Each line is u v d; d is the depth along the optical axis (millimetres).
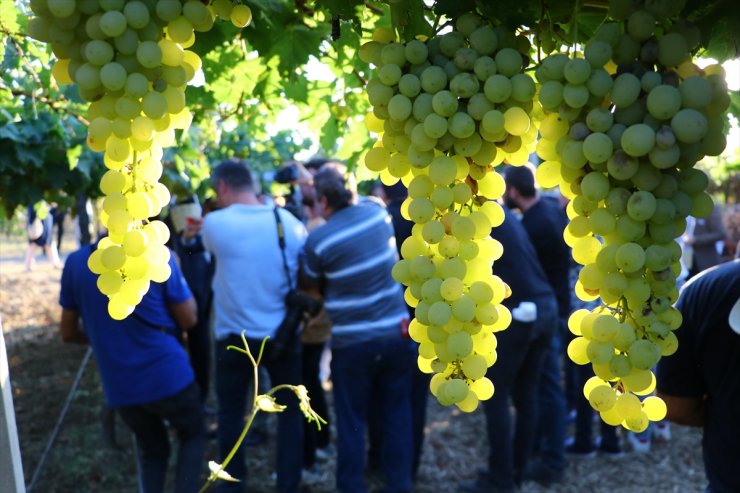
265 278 4133
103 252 1040
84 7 958
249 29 1772
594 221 982
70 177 4762
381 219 4105
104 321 3592
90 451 5648
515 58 978
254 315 4125
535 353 4484
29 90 2857
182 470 3750
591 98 956
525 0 1025
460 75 970
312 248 4039
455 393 975
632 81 912
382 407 4258
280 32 1849
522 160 1138
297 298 4203
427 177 1026
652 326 963
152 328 3648
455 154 1021
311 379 5234
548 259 4887
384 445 4266
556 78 969
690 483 5184
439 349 1018
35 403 6895
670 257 972
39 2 964
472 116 970
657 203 954
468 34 1011
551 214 4910
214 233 4137
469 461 5578
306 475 5113
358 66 2004
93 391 7176
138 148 1040
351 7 1270
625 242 981
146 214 1055
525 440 4719
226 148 6941
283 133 7816
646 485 5129
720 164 4609
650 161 927
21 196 4652
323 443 5480
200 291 5711
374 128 1165
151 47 977
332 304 4066
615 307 1023
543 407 5039
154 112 989
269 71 2234
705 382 2152
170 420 3715
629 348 951
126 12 957
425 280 1020
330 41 1888
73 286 3670
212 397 7051
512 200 4984
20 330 10398
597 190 949
